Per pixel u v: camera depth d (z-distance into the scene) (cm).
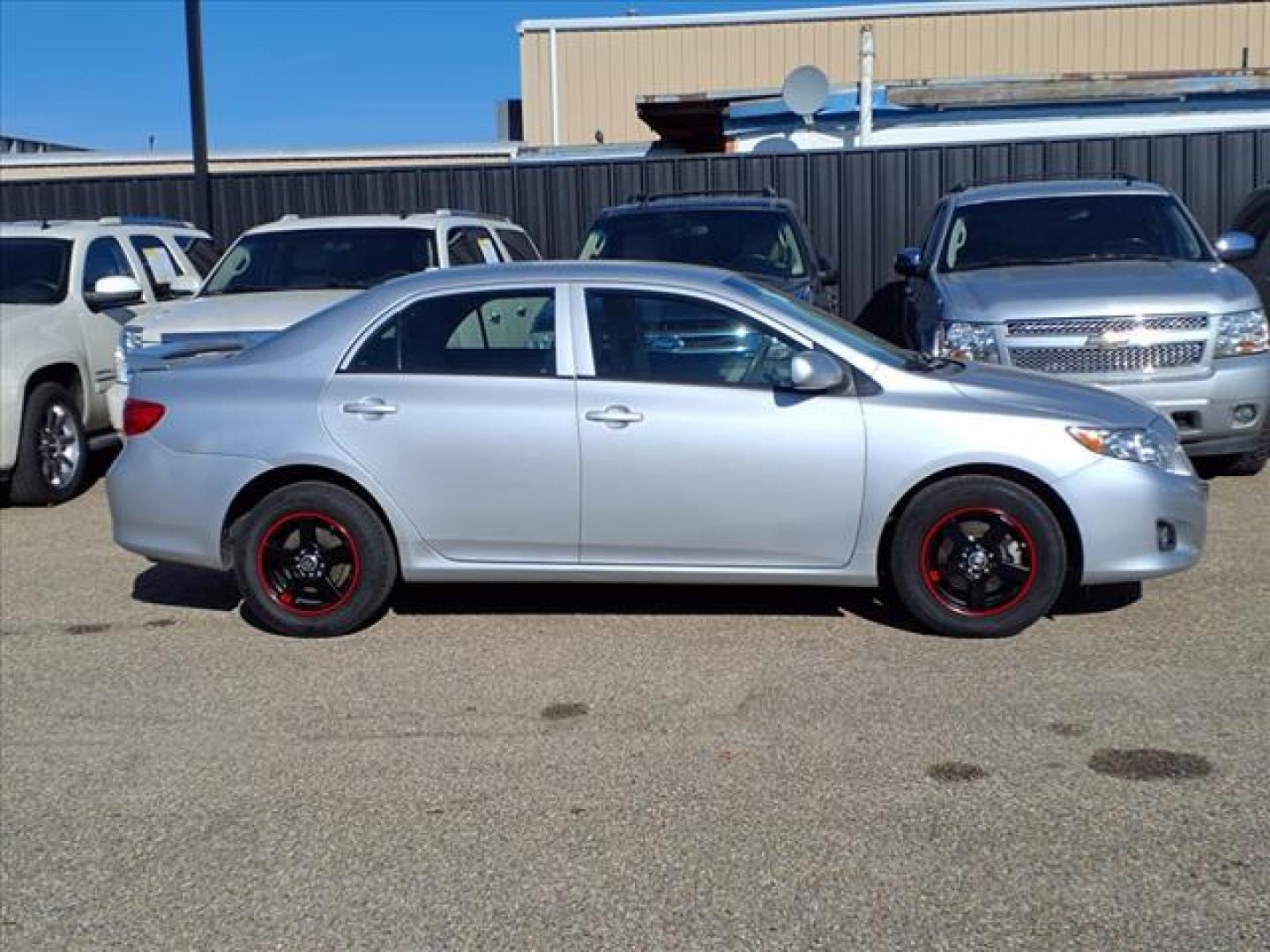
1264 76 1659
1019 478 622
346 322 671
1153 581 720
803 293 990
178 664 645
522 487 645
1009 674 588
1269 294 1105
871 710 553
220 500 665
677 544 640
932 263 1022
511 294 658
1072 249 1002
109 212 1622
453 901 415
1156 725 527
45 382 1036
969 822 451
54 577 814
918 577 632
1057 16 2673
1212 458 988
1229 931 380
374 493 653
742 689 582
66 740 555
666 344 644
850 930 388
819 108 1727
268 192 1591
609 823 461
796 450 625
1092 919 388
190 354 728
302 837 461
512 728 549
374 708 578
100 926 409
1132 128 1644
